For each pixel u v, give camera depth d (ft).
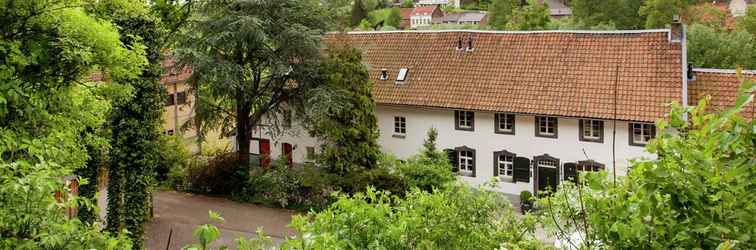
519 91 118.83
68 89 55.31
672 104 20.10
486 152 121.19
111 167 78.54
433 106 122.83
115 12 71.51
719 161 18.34
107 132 76.33
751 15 213.66
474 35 131.23
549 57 121.70
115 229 78.33
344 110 109.81
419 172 108.06
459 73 126.31
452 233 36.19
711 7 240.73
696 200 18.51
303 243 25.52
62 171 29.40
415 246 34.19
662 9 214.90
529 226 40.16
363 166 111.75
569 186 37.01
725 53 174.70
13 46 48.57
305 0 111.04
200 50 107.45
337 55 111.86
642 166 19.90
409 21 441.27
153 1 101.96
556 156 115.34
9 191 24.70
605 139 111.24
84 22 53.72
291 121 120.47
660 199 19.52
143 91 77.05
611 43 119.03
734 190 18.15
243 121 118.62
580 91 114.52
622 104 110.01
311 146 136.56
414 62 131.75
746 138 17.74
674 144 19.17
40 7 51.31
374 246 31.50
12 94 46.32
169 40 109.70
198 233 20.74
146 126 78.33
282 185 111.86
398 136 129.29
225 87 105.60
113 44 55.88
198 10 109.40
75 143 61.05
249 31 103.65
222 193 117.60
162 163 121.19
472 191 41.96
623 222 19.81
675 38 114.52
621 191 20.52
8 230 25.45
